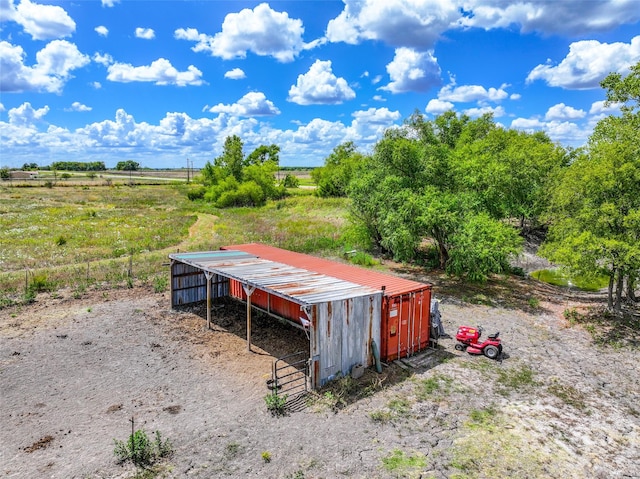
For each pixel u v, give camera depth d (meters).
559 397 11.21
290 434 9.24
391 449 8.79
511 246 19.91
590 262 15.80
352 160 53.12
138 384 11.43
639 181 15.54
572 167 18.66
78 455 8.41
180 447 8.73
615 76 20.47
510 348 14.37
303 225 41.53
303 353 13.59
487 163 25.69
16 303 17.75
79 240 32.69
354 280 14.16
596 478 8.05
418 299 13.58
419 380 11.92
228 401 10.63
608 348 14.55
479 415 10.19
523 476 8.05
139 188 104.06
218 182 74.06
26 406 10.22
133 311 17.31
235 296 19.25
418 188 24.09
